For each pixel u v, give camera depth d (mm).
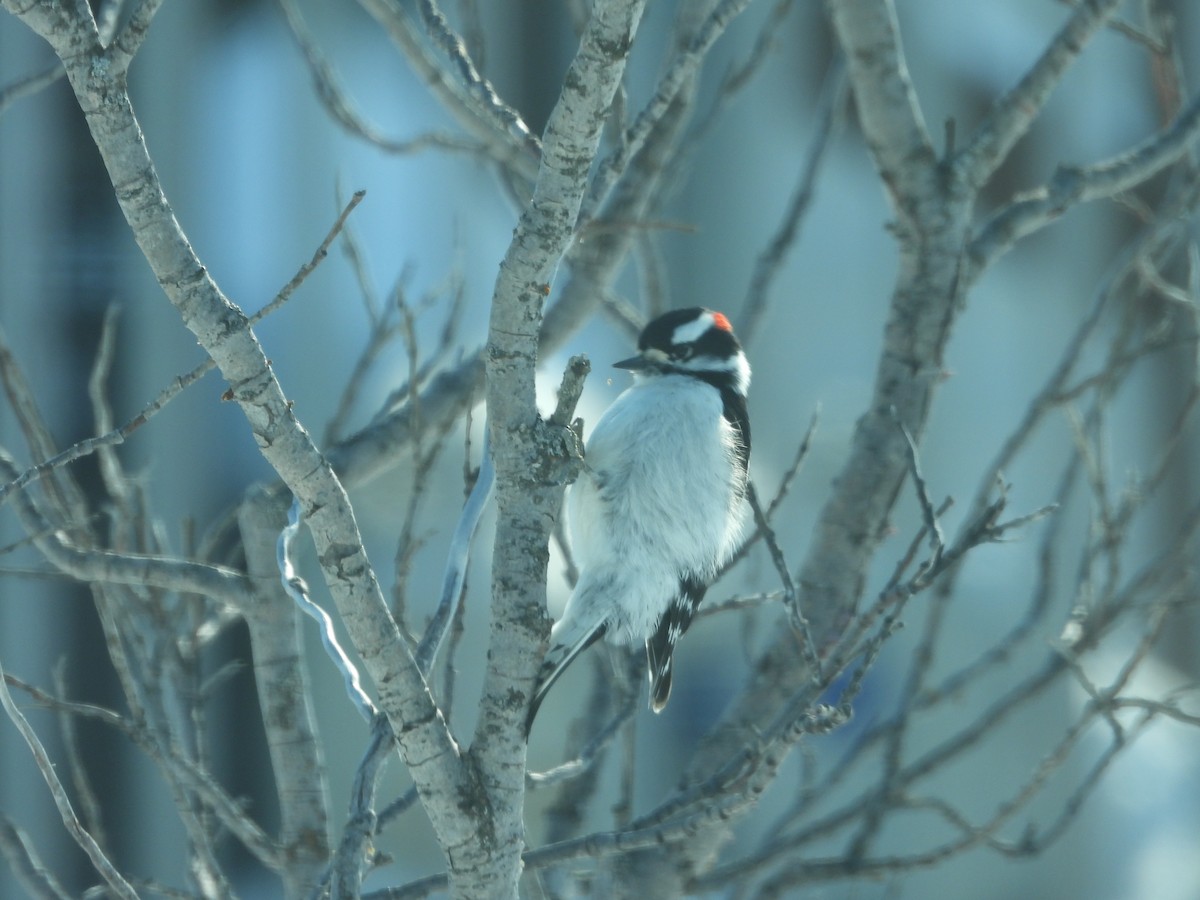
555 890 9594
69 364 16641
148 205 5508
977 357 21031
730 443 10031
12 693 15906
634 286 19906
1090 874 20141
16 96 8438
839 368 21172
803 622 6969
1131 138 23031
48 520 8477
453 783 6145
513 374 6188
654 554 9438
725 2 7277
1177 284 19312
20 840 8211
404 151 10492
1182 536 10211
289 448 5680
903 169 9664
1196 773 22484
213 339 5582
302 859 8266
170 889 8086
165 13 17078
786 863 11883
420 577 16188
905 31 20906
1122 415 23375
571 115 5781
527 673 6273
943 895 18938
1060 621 19344
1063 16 21859
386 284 17734
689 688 18469
